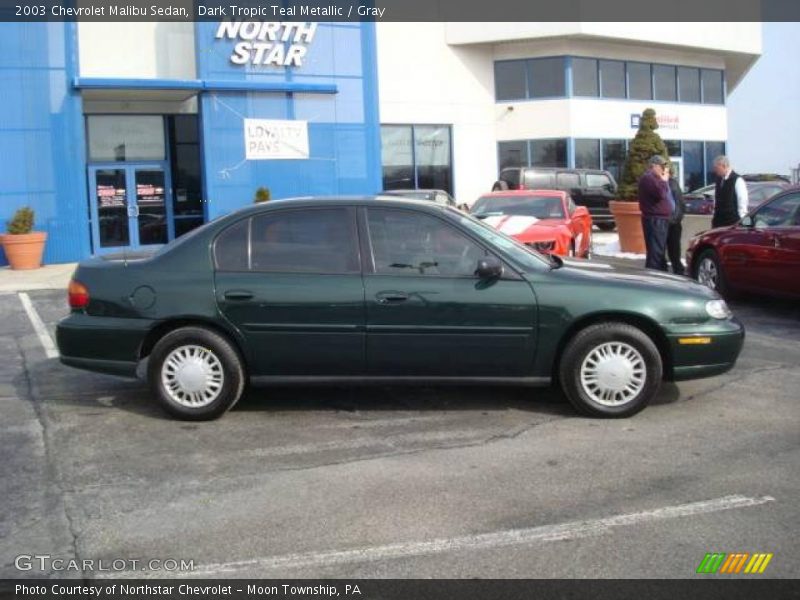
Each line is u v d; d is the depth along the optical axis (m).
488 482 4.79
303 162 20.80
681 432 5.68
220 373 6.02
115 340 6.07
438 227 6.09
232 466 5.14
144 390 7.01
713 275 11.13
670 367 6.03
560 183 24.95
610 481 4.78
